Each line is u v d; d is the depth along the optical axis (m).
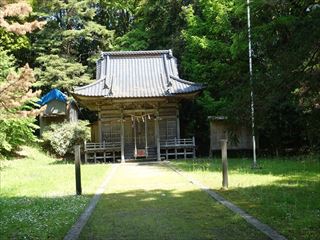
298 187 10.77
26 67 9.63
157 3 32.84
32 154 26.72
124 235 6.35
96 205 8.91
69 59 34.50
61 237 6.29
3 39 29.56
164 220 7.28
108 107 27.33
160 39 35.03
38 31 33.69
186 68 30.50
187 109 32.38
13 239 6.23
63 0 35.12
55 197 10.30
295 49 5.31
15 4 9.41
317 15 5.18
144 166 20.39
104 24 39.53
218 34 27.48
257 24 6.93
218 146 25.91
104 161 26.25
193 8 31.53
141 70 28.53
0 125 22.06
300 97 5.90
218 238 6.05
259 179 12.67
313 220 6.86
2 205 9.13
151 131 27.78
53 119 32.16
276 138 23.61
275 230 6.31
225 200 8.97
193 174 14.61
